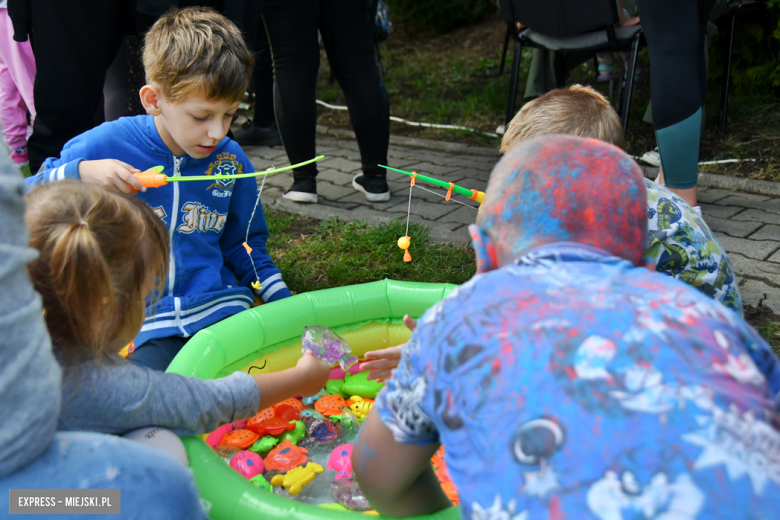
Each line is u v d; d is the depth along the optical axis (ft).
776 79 13.38
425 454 3.05
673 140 7.77
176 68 5.16
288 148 10.36
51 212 3.25
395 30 23.84
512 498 2.09
